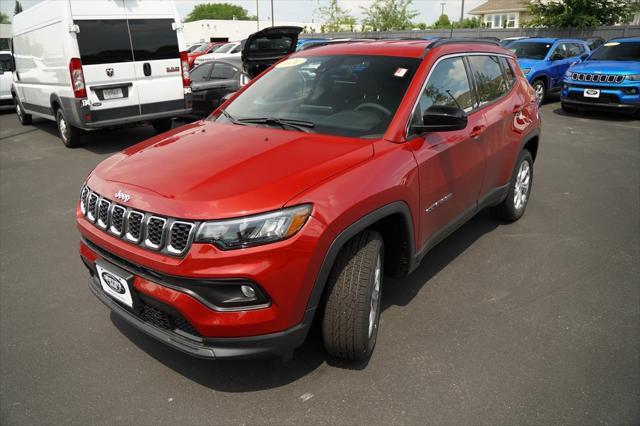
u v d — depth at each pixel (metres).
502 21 50.53
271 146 2.71
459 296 3.46
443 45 3.51
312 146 2.70
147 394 2.54
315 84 3.38
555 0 23.58
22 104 10.60
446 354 2.83
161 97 8.43
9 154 8.21
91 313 3.33
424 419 2.35
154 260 2.21
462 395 2.50
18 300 3.50
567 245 4.30
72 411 2.43
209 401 2.49
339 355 2.65
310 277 2.24
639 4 22.83
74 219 5.16
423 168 2.89
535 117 4.71
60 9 7.33
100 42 7.59
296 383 2.60
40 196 5.94
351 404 2.45
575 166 6.98
